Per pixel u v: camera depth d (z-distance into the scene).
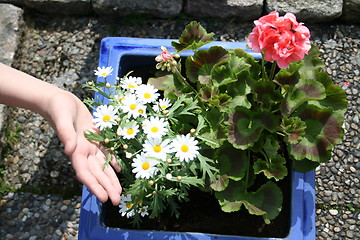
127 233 0.63
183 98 0.60
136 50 0.71
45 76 0.93
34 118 0.89
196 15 0.96
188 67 0.64
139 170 0.54
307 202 0.65
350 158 0.84
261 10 0.94
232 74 0.61
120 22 0.97
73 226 0.82
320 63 0.65
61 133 0.53
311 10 0.92
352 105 0.88
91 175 0.55
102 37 0.96
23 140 0.88
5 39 0.92
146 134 0.60
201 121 0.58
